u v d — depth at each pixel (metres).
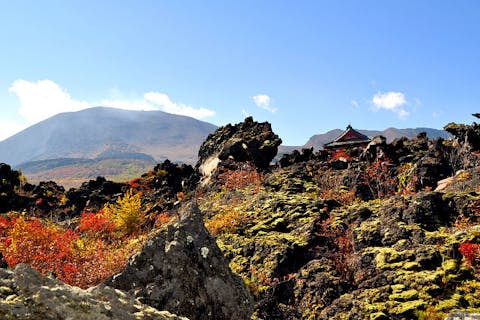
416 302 13.30
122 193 46.31
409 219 18.44
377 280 15.06
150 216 33.75
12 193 44.44
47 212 42.81
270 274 17.50
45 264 18.97
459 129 32.34
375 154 37.12
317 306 15.13
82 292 4.41
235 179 36.03
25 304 3.86
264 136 44.09
